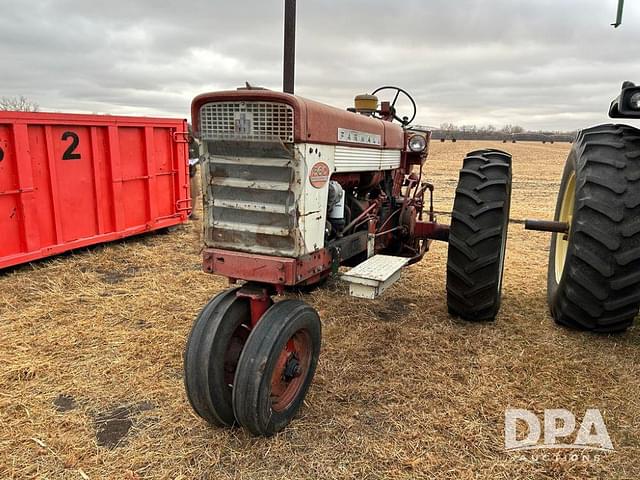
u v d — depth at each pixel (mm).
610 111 3234
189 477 2078
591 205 2984
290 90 3965
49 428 2396
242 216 2436
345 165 2822
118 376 2898
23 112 4703
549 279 4098
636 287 2975
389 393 2723
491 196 3307
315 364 2590
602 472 2123
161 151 6551
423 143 4004
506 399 2664
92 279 4711
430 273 5027
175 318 3770
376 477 2088
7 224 4734
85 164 5477
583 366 3000
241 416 2199
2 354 3143
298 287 4355
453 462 2176
